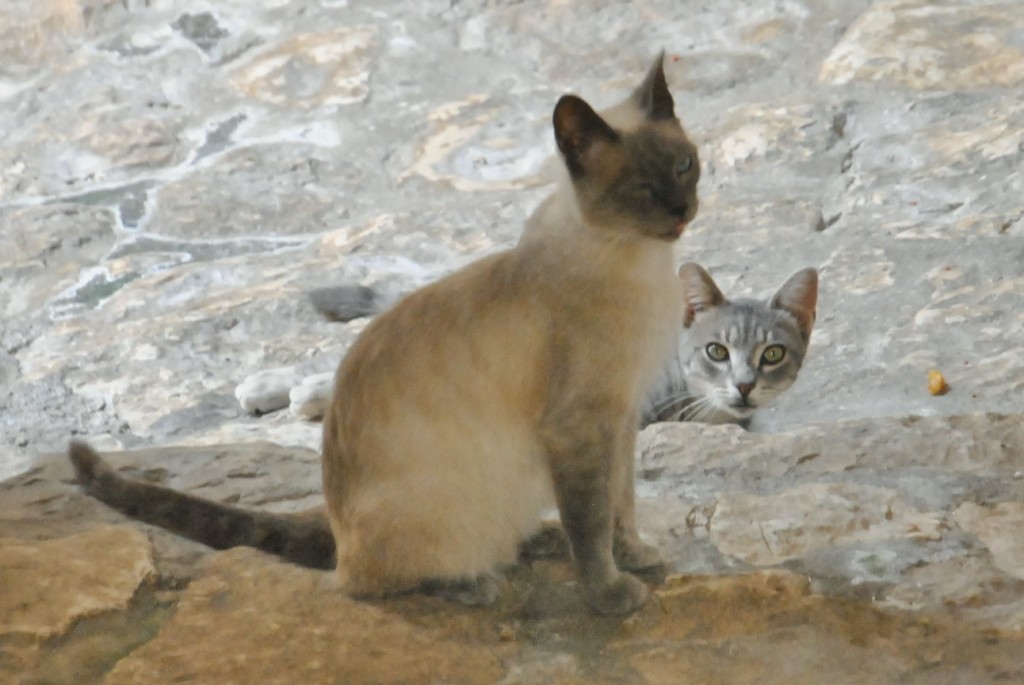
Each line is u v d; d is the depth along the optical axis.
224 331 12.80
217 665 5.57
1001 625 5.68
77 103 18.36
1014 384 9.53
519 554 6.56
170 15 20.36
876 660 5.52
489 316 5.79
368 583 6.02
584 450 5.79
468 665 5.60
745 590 6.01
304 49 18.95
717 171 14.49
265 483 7.77
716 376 9.86
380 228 14.53
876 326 10.91
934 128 14.44
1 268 14.64
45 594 5.97
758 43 17.28
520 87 17.38
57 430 11.13
